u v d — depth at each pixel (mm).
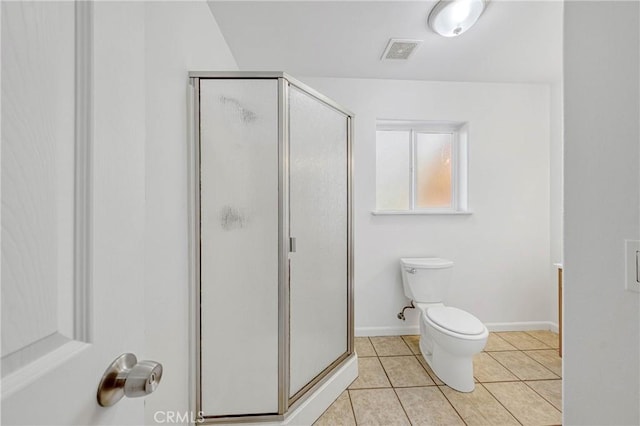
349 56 2156
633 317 669
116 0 426
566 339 839
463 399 1718
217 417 1326
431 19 1697
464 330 1760
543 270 2662
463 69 2383
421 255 2594
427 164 2758
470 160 2629
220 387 1331
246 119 1368
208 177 1323
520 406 1655
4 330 276
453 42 1980
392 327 2578
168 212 1087
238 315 1354
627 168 678
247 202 1370
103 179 391
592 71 763
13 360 281
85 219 362
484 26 1808
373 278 2570
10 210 285
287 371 1407
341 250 1872
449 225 2615
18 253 290
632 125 666
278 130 1377
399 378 1933
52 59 327
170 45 1111
